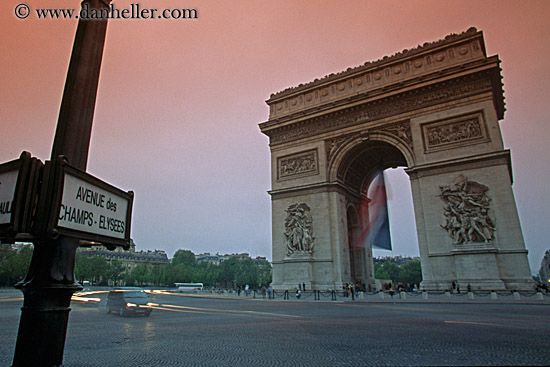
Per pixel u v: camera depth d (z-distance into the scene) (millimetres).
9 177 4645
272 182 75188
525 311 31266
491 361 11945
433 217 56938
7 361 11711
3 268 128375
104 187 5906
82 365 11352
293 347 14953
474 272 51156
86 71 5910
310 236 66750
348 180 75062
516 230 50375
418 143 61125
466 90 59062
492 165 54312
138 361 12141
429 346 14773
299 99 77812
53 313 5062
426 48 65062
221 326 22859
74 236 4992
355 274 76562
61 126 5461
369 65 70625
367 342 15992
